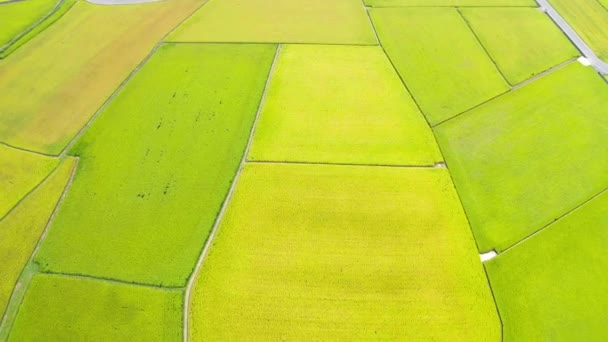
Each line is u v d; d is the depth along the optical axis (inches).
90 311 1020.5
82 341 978.1
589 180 1264.8
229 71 1667.1
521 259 1096.8
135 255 1120.8
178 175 1299.2
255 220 1177.4
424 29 1868.8
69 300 1040.2
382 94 1560.0
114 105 1550.2
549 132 1409.9
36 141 1446.9
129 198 1247.5
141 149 1381.6
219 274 1074.1
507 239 1139.3
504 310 1009.5
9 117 1535.4
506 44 1776.6
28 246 1153.4
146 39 1866.4
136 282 1067.3
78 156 1380.4
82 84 1654.8
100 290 1054.4
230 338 972.6
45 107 1567.4
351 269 1074.7
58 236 1168.8
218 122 1457.9
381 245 1120.2
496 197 1236.5
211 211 1205.7
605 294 1027.9
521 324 989.8
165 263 1102.4
